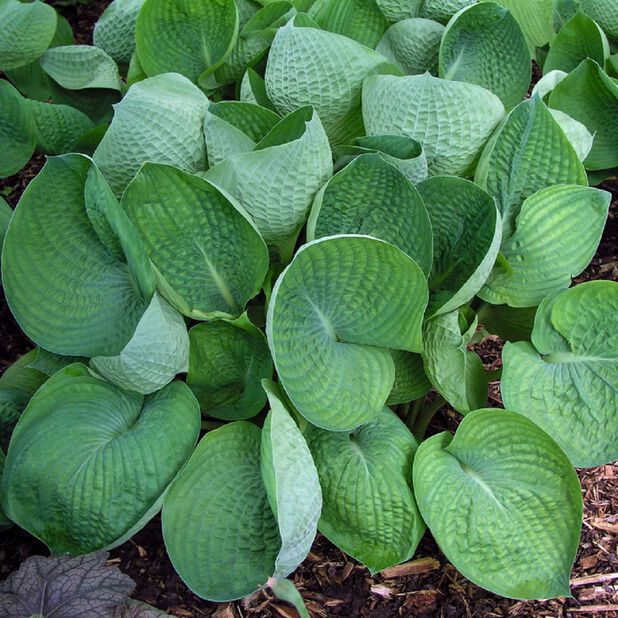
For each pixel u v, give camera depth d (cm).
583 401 102
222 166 102
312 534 92
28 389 111
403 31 130
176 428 95
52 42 152
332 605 103
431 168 113
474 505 98
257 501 97
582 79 130
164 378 99
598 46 138
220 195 98
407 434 103
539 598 97
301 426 99
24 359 113
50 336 100
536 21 149
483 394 107
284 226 106
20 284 100
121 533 92
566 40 140
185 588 104
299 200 103
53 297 101
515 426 99
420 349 98
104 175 112
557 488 98
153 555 107
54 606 91
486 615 103
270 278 108
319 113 120
